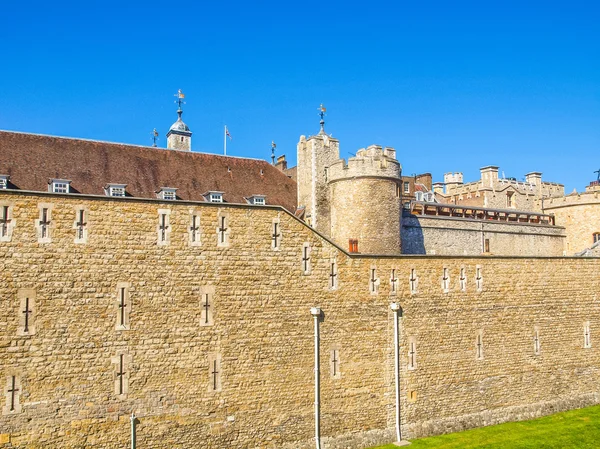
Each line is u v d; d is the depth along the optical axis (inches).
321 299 1038.4
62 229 853.8
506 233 1670.8
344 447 1033.5
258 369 973.2
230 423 943.7
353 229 1314.0
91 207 874.8
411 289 1135.6
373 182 1321.4
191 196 1263.5
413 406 1119.0
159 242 915.4
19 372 812.0
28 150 1155.3
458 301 1187.9
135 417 876.6
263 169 1485.0
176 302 919.0
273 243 1002.7
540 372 1280.8
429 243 1515.7
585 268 1368.1
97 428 851.4
